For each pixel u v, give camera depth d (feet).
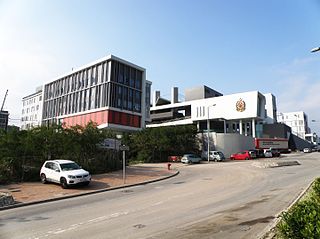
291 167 105.70
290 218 16.96
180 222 31.30
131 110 194.08
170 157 167.22
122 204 44.16
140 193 55.88
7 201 45.52
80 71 204.44
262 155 184.24
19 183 69.77
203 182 70.08
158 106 283.79
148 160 163.43
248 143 208.64
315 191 31.12
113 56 185.26
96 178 79.82
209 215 34.22
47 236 27.61
